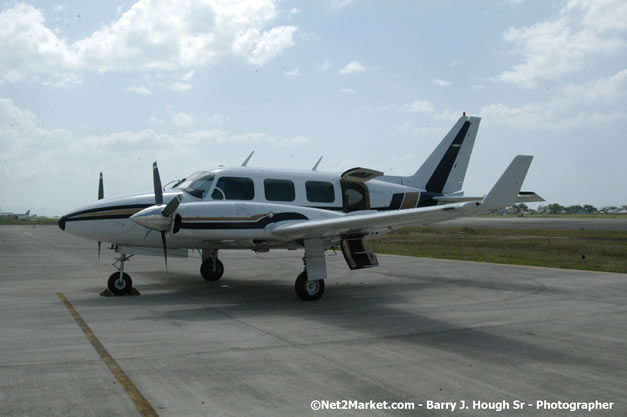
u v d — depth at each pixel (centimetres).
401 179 1330
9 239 3375
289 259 1919
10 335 644
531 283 1206
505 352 589
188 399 424
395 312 839
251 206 913
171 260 1850
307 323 743
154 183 974
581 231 4216
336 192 1162
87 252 2227
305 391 448
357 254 1002
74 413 390
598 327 729
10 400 416
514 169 745
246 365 523
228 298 980
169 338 636
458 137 1402
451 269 1521
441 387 466
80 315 787
